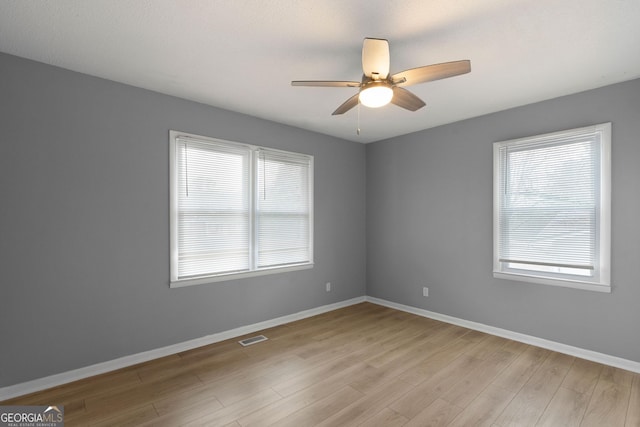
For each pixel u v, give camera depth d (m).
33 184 2.32
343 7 1.74
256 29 1.95
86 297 2.54
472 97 3.04
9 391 2.22
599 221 2.78
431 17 1.82
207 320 3.21
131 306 2.75
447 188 3.88
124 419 2.00
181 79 2.66
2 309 2.20
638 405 2.13
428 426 1.94
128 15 1.80
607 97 2.74
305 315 4.08
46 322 2.37
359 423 1.96
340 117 3.65
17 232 2.26
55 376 2.40
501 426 1.94
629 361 2.62
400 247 4.41
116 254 2.68
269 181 3.74
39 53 2.23
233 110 3.41
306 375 2.56
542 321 3.11
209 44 2.12
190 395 2.27
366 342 3.25
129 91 2.76
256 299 3.61
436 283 4.00
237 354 2.96
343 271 4.58
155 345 2.88
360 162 4.83
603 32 1.97
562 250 2.98
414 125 3.95
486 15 1.80
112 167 2.66
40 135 2.35
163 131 2.94
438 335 3.43
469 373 2.59
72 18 1.83
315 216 4.24
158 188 2.91
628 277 2.63
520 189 3.27
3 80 2.22
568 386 2.38
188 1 1.68
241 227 3.49
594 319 2.80
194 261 3.15
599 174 2.78
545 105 3.10
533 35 2.01
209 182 3.25
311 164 4.17
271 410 2.10
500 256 3.42
